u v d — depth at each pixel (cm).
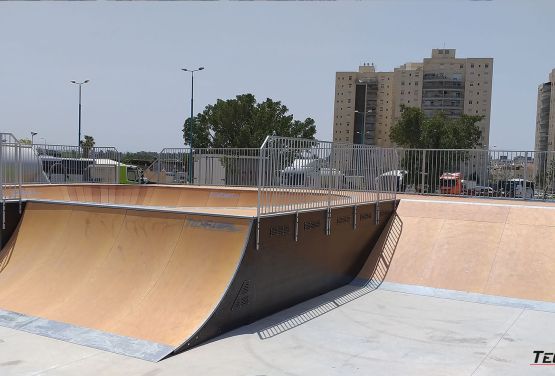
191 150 2159
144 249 821
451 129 4378
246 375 568
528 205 1303
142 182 2772
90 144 6844
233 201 1370
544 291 954
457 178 1659
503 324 809
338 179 1011
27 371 557
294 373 581
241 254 735
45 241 917
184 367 581
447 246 1133
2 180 1018
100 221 895
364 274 1123
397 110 11038
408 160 1744
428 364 626
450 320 828
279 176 812
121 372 561
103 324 695
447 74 10631
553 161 1502
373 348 680
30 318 723
